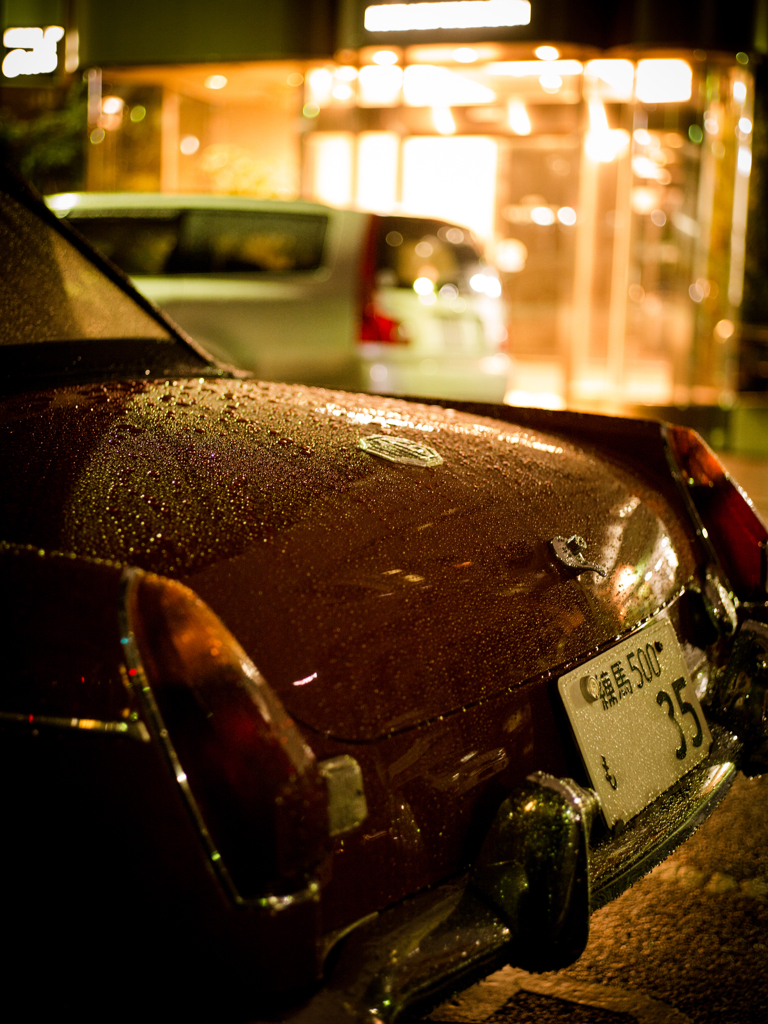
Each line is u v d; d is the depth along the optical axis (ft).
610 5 30.60
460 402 8.64
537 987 6.69
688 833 5.93
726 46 30.30
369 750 4.69
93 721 4.09
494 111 36.45
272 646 4.63
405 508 5.73
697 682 6.96
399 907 4.69
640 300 35.81
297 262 22.27
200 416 6.56
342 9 32.14
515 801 4.92
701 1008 6.52
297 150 36.45
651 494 7.52
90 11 35.01
